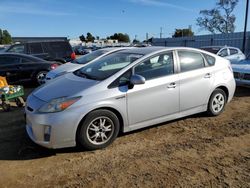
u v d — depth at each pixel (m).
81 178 3.82
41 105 4.43
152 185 3.62
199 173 3.90
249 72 8.97
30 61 10.48
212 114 6.22
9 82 10.05
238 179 3.76
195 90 5.70
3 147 4.81
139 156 4.42
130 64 4.98
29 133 4.66
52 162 4.27
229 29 48.47
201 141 4.99
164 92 5.21
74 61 9.91
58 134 4.28
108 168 4.06
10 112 6.97
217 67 6.12
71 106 4.34
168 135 5.26
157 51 5.32
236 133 5.37
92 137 4.57
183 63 5.59
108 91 4.62
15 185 3.69
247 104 7.54
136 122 4.99
